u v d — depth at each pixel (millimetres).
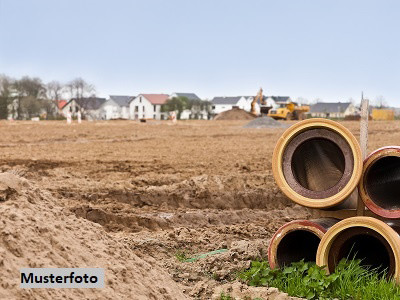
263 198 15812
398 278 7801
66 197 14852
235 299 7609
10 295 5281
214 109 154625
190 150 28109
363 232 8070
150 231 11969
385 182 8852
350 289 7773
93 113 126375
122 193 15289
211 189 16203
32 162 21703
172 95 150125
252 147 30125
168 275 7973
